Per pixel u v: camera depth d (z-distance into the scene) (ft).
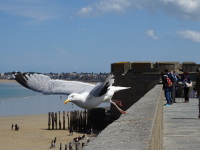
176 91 104.88
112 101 28.78
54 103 345.92
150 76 130.31
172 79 86.48
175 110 71.26
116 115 141.49
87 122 156.35
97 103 27.09
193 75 124.26
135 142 14.49
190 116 61.00
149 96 47.06
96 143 14.69
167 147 37.11
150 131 17.21
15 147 120.57
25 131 157.79
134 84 133.69
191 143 38.86
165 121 55.16
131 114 25.55
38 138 139.23
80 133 151.33
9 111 264.72
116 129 18.65
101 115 153.17
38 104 333.21
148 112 26.12
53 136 143.84
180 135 43.45
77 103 26.08
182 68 127.85
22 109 282.77
